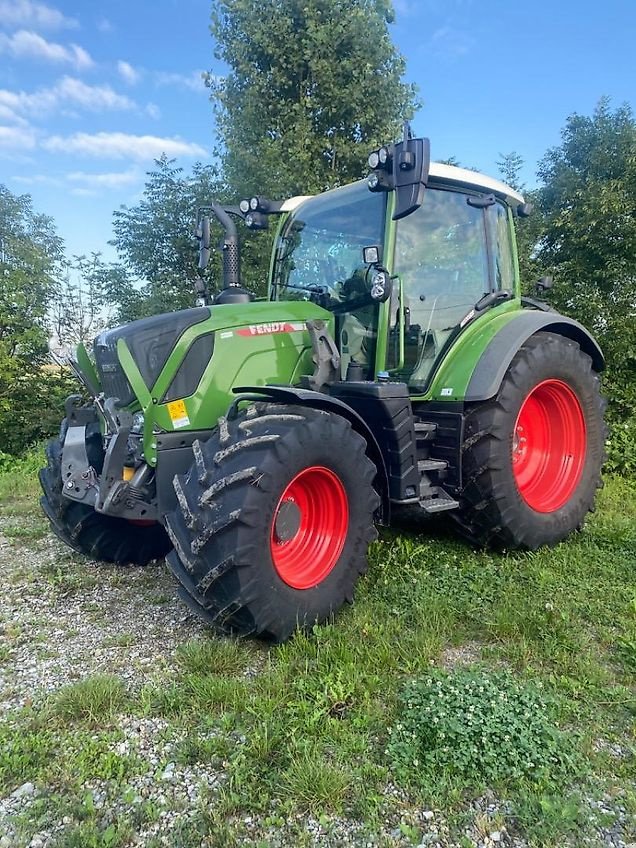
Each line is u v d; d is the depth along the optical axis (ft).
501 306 15.40
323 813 6.57
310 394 10.30
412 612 10.98
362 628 10.31
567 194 27.86
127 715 8.37
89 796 6.76
